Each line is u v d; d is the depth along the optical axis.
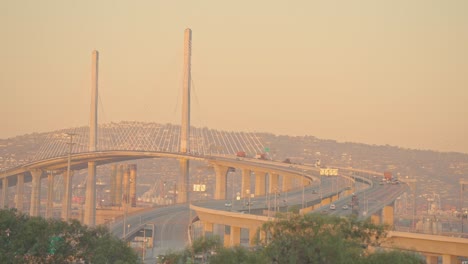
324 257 180.75
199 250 199.62
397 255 185.75
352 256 184.00
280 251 184.00
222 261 189.88
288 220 193.00
